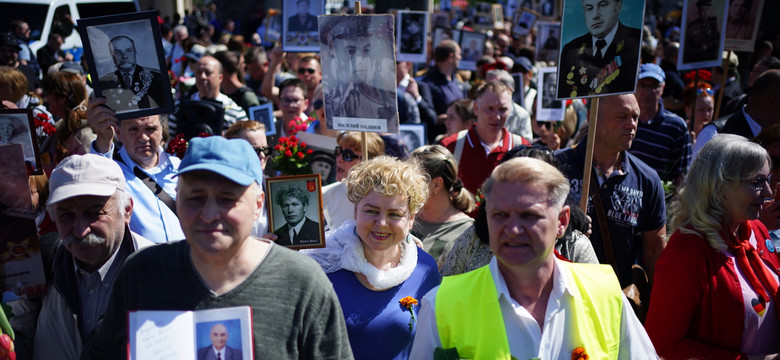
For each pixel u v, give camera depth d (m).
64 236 2.68
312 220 3.02
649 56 7.55
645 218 3.85
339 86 3.70
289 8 6.34
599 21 3.49
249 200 2.07
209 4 25.84
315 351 2.12
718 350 2.75
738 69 10.20
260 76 9.84
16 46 8.33
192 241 2.01
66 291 2.76
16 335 2.75
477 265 3.08
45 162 4.88
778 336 2.82
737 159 2.75
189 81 8.63
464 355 2.25
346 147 4.45
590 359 2.21
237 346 1.98
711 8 5.71
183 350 1.97
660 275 2.86
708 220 2.77
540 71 6.63
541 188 2.16
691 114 6.46
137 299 2.07
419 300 2.93
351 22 3.61
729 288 2.74
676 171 5.22
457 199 3.74
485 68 8.79
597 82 3.52
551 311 2.24
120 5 13.21
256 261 2.11
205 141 2.06
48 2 12.72
